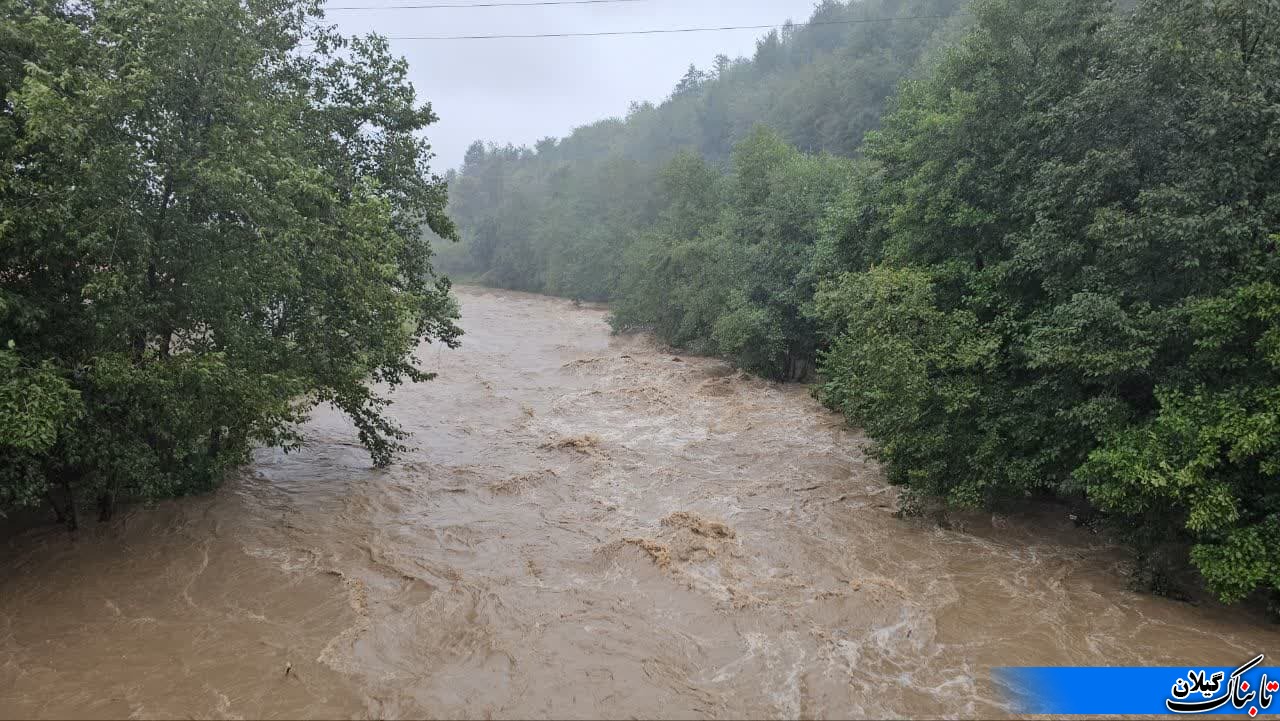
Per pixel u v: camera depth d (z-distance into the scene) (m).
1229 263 12.01
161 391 12.34
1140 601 12.87
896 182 21.70
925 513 17.08
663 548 14.48
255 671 10.29
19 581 12.80
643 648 11.05
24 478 11.45
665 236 46.22
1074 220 13.88
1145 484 11.44
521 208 90.69
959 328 15.67
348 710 9.46
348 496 17.78
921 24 73.06
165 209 13.09
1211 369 12.09
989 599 12.97
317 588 12.98
